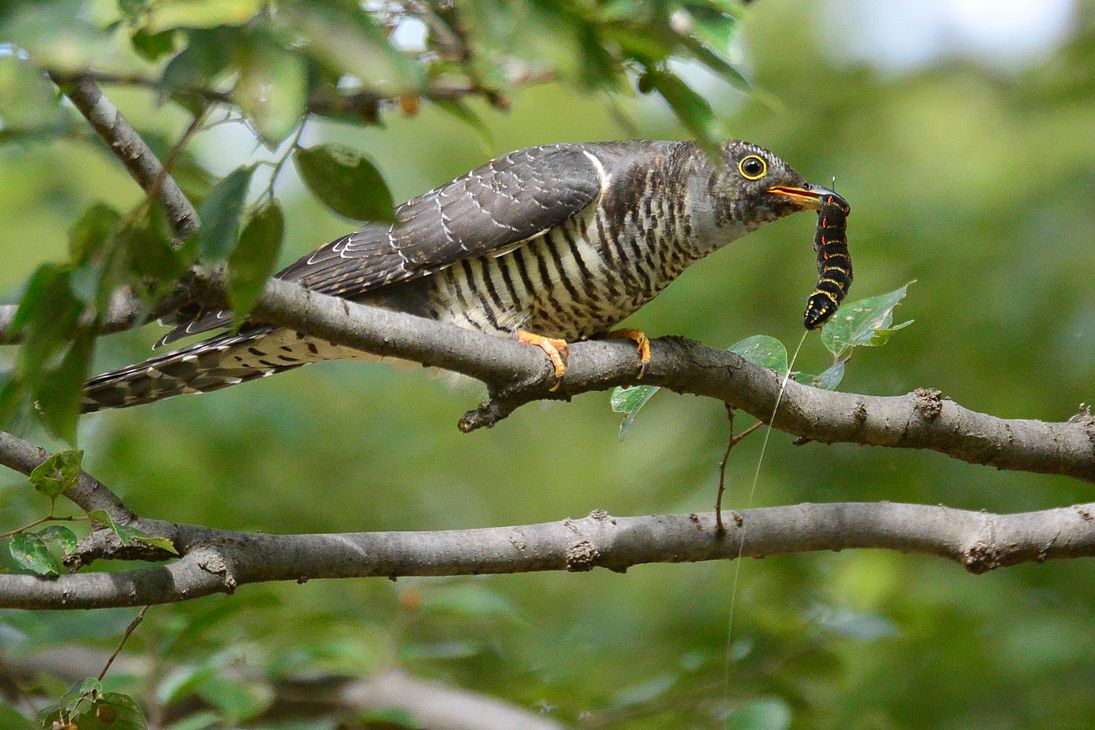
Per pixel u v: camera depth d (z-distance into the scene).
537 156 9.53
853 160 15.99
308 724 9.47
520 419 18.64
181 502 12.94
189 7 4.23
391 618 12.09
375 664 10.12
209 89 4.52
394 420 17.64
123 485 12.62
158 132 7.35
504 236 9.16
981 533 8.34
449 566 7.37
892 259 14.90
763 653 10.73
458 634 13.29
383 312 6.88
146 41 4.62
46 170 15.64
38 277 4.46
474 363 7.28
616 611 14.89
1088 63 16.17
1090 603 13.20
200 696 9.98
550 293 9.41
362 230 9.68
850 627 10.76
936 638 12.28
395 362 9.26
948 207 15.09
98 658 9.80
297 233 17.11
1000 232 14.75
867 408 8.12
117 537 6.65
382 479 16.72
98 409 9.16
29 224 15.56
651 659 13.34
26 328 4.57
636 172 9.30
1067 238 14.27
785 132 16.39
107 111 5.12
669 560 7.93
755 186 9.23
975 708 12.33
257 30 4.12
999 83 16.77
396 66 4.10
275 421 15.15
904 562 13.46
